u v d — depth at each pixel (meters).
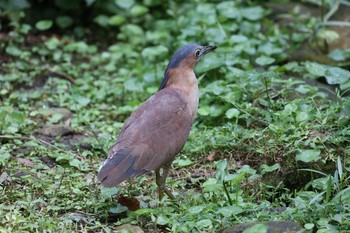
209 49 11.25
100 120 14.41
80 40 18.72
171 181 11.22
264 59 14.73
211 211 10.05
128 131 10.11
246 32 17.34
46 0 18.89
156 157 10.02
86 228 9.83
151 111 10.28
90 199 10.62
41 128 13.55
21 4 17.53
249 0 19.12
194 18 17.75
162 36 17.48
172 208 10.17
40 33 18.55
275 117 12.51
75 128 13.66
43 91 15.40
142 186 11.29
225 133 12.58
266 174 11.38
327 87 14.56
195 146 12.45
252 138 12.16
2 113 12.84
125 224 9.83
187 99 10.75
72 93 14.62
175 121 10.32
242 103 13.21
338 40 17.50
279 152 11.52
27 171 11.40
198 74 15.23
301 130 11.59
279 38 17.00
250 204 10.12
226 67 14.72
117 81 15.95
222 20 17.30
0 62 16.69
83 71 16.97
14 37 17.41
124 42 18.66
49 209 10.21
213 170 11.95
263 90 13.55
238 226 9.35
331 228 9.22
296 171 11.27
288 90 13.59
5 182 11.06
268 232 9.16
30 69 16.39
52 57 17.27
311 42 17.41
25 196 10.63
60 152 12.52
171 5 18.61
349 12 18.80
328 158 11.20
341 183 10.34
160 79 15.70
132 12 18.28
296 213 9.73
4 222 9.73
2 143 12.77
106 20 18.81
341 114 12.02
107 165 9.71
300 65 16.39
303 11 19.28
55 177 11.29
